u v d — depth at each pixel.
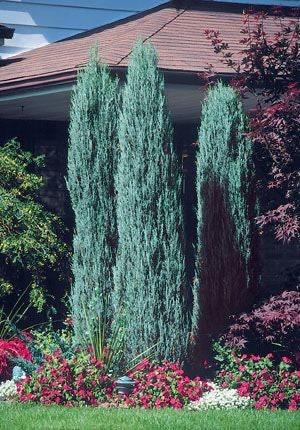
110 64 13.97
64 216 16.78
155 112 12.70
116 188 13.01
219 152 13.31
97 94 13.52
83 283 13.37
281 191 12.96
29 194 15.75
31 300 14.86
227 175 13.29
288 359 12.27
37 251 14.81
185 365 13.05
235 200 13.27
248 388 11.79
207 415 10.30
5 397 11.70
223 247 13.22
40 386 11.38
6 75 15.81
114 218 13.48
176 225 12.64
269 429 9.40
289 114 12.27
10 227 14.84
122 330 12.49
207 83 13.50
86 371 11.56
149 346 12.47
